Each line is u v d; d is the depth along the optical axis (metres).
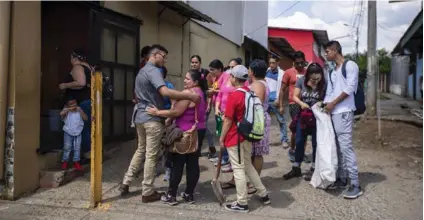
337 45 4.93
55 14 6.64
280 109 7.45
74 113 5.49
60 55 6.65
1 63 4.69
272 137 8.85
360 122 10.41
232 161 4.41
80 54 5.73
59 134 6.04
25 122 4.96
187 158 4.66
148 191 4.67
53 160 5.59
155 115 4.53
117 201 4.74
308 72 5.34
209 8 12.30
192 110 4.59
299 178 5.64
